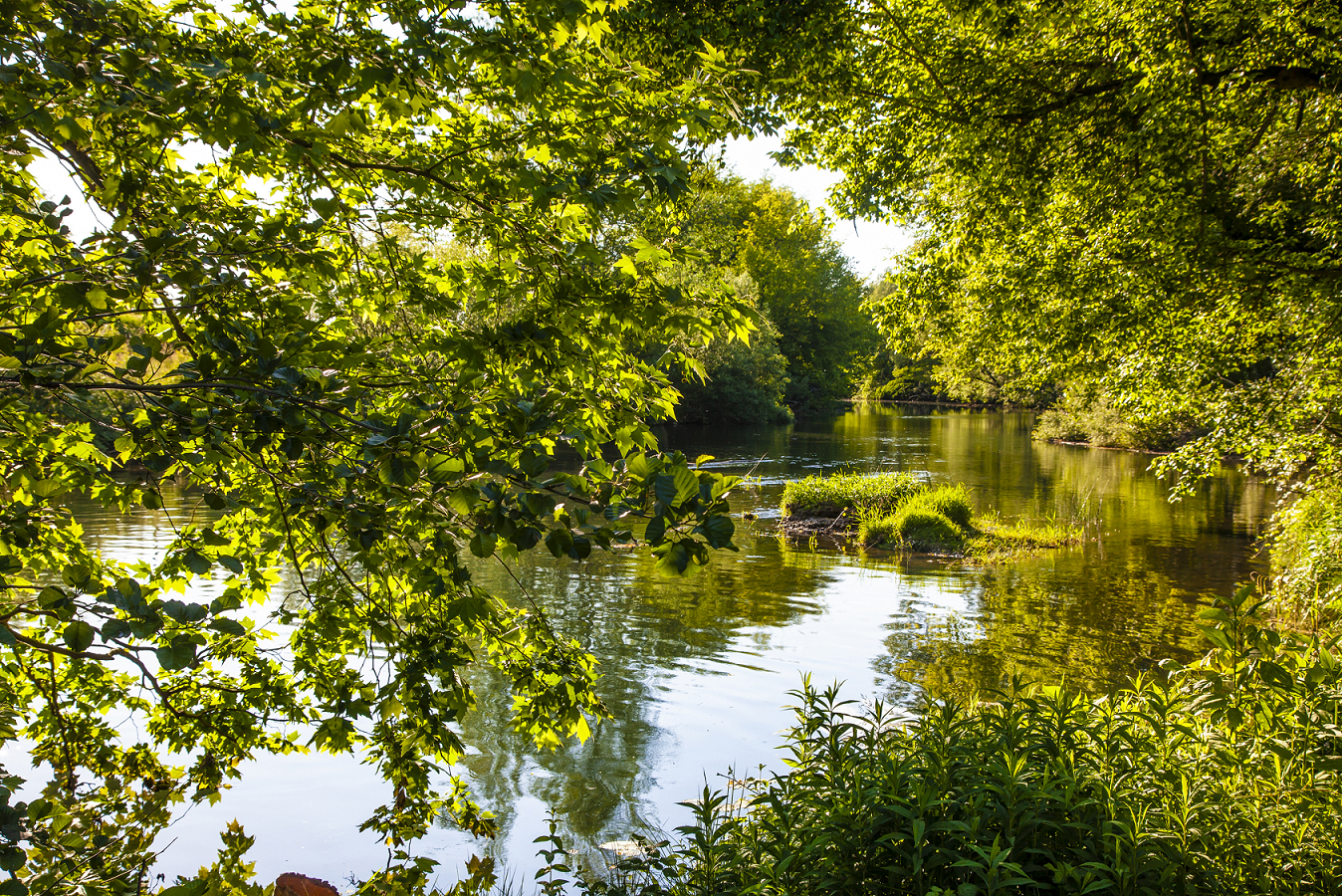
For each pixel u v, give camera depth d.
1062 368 10.93
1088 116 10.02
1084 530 17.98
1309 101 9.20
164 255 2.30
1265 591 12.35
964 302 11.60
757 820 4.45
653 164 2.70
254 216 2.84
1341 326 8.69
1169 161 9.31
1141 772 3.50
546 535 2.23
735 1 8.37
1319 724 3.58
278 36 2.62
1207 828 3.18
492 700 8.62
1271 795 3.37
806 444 38.34
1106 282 9.84
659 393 3.38
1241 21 8.75
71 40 2.13
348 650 3.77
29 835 2.00
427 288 3.14
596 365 3.05
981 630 10.88
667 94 2.85
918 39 10.22
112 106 2.11
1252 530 18.33
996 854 2.90
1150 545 16.77
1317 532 9.42
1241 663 3.95
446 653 3.31
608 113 2.83
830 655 9.87
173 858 5.31
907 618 11.48
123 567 3.19
